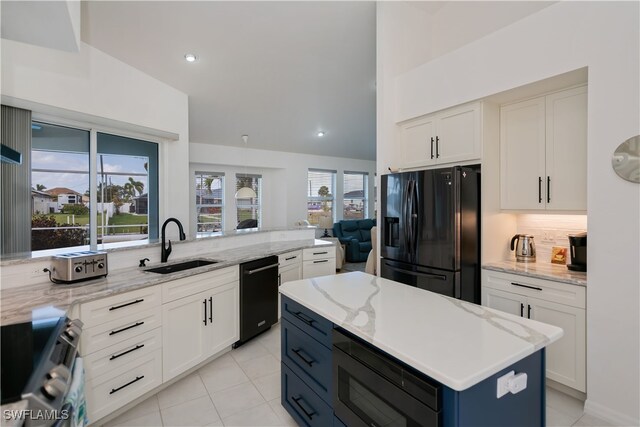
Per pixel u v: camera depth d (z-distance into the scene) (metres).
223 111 5.10
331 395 1.58
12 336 1.27
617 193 1.94
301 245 4.06
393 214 3.02
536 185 2.61
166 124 4.00
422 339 1.24
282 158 7.33
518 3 3.22
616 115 1.93
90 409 1.85
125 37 3.18
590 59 2.03
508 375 1.14
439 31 3.79
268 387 2.40
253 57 3.89
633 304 1.88
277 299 3.51
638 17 1.85
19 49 2.65
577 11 2.10
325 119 6.04
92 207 3.38
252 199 7.26
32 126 2.98
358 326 1.38
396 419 1.20
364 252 7.14
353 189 8.81
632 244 1.89
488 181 2.74
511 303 2.50
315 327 1.70
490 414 1.09
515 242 2.96
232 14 3.16
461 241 2.56
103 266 2.24
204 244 3.36
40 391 0.91
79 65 3.04
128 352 2.04
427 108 3.04
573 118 2.39
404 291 1.93
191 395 2.29
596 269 2.02
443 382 0.98
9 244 2.65
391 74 3.32
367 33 3.62
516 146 2.74
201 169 6.48
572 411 2.08
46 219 3.08
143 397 2.21
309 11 3.22
